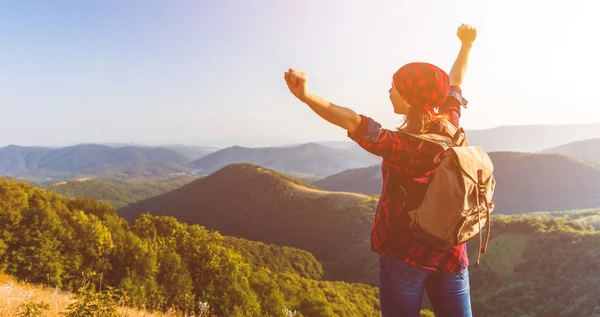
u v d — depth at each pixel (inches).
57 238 1478.8
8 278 998.4
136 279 1411.2
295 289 2226.9
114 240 1617.9
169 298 1407.5
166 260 1615.4
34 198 1651.1
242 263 1987.0
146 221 2007.9
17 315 172.7
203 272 1716.3
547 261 4298.7
